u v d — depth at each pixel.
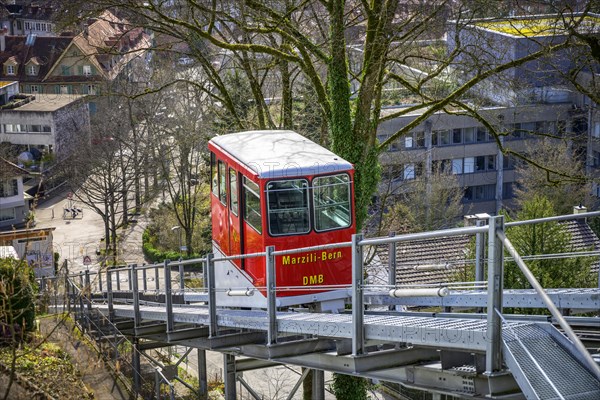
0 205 71.19
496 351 8.22
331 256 17.17
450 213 49.69
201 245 61.75
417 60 28.41
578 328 12.13
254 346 15.29
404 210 42.28
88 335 19.73
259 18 22.94
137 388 16.66
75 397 15.52
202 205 64.25
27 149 82.56
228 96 25.88
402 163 39.47
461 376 9.59
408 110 22.48
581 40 20.44
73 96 88.75
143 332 21.50
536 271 26.55
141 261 61.03
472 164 62.84
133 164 62.00
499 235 8.07
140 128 68.44
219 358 37.53
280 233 16.83
